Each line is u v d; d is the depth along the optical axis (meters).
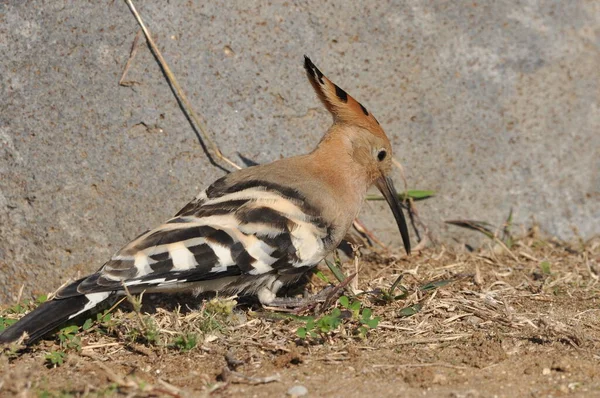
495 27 11.62
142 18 10.38
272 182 9.48
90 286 8.27
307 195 9.46
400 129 11.26
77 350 8.49
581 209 11.84
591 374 7.84
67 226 10.08
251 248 8.84
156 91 10.38
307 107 10.92
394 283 9.62
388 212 11.33
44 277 10.05
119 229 10.21
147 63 10.37
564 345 8.50
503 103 11.61
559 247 11.66
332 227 9.56
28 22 10.16
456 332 8.84
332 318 8.51
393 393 7.45
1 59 10.11
